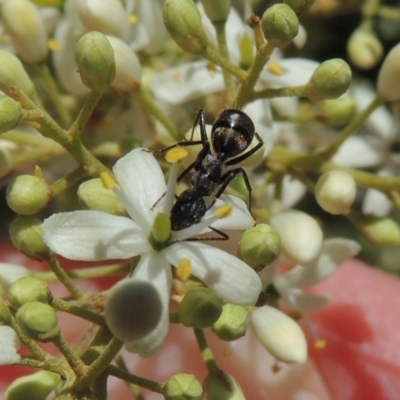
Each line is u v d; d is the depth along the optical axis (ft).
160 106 0.28
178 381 0.22
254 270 0.23
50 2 0.28
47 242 0.22
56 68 0.28
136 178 0.23
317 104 0.30
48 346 0.27
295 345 0.24
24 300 0.22
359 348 0.32
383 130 0.32
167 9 0.24
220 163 0.25
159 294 0.21
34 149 0.26
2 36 0.28
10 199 0.23
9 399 0.23
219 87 0.27
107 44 0.23
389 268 0.35
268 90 0.25
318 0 0.31
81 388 0.22
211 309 0.22
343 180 0.26
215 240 0.24
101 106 0.28
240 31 0.27
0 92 0.25
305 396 0.29
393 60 0.25
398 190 0.26
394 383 0.32
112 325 0.21
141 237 0.23
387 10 0.31
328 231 0.33
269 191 0.28
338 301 0.33
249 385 0.29
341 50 0.33
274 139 0.27
